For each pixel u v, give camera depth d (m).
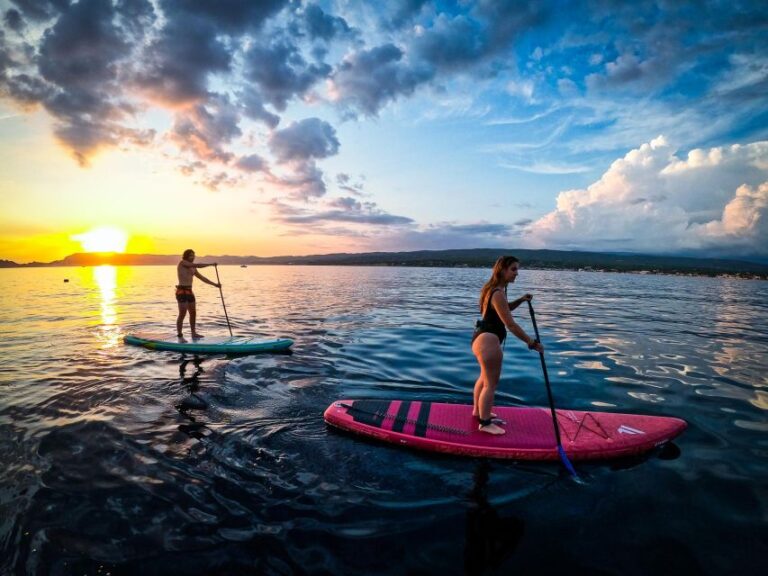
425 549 3.17
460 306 19.14
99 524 3.40
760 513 3.62
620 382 7.36
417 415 5.43
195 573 2.92
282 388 6.94
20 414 5.72
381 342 10.66
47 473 4.17
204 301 21.44
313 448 4.81
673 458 4.64
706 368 8.35
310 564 3.01
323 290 29.47
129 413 5.77
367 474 4.26
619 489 4.02
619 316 16.41
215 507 3.66
